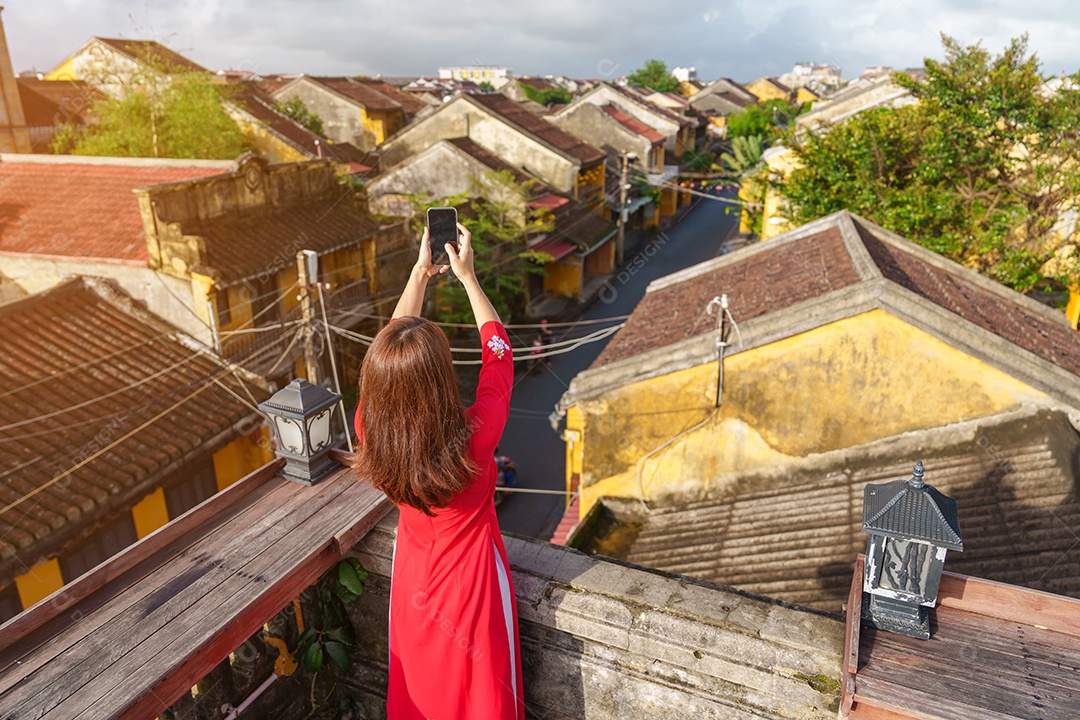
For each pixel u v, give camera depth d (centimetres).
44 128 2662
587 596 249
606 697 248
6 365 1180
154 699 195
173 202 1398
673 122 4369
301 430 289
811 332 813
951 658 204
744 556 778
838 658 215
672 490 933
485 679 209
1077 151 1459
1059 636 213
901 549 204
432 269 219
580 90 7525
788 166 2394
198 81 2484
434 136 3247
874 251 1058
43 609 215
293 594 247
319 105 3897
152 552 250
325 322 1293
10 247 1452
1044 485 713
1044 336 1021
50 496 982
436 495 185
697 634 230
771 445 877
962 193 1575
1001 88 1488
